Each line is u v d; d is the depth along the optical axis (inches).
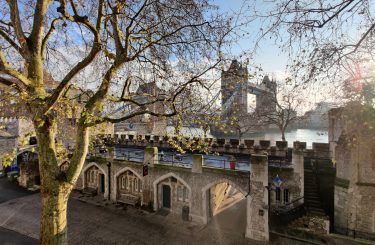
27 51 355.9
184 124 441.1
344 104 381.7
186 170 754.8
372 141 585.9
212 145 1051.3
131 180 898.1
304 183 772.0
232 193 1000.2
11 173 1167.6
